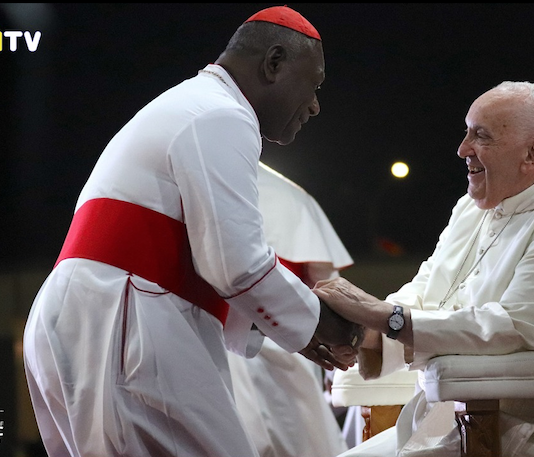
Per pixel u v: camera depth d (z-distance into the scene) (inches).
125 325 328.8
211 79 363.9
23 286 960.3
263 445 551.8
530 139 401.7
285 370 565.9
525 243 396.5
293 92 373.4
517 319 367.2
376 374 417.7
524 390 356.8
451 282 434.6
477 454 358.3
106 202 342.6
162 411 328.2
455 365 356.8
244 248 329.1
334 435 573.3
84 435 330.0
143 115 352.2
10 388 921.5
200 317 346.6
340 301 377.7
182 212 340.5
